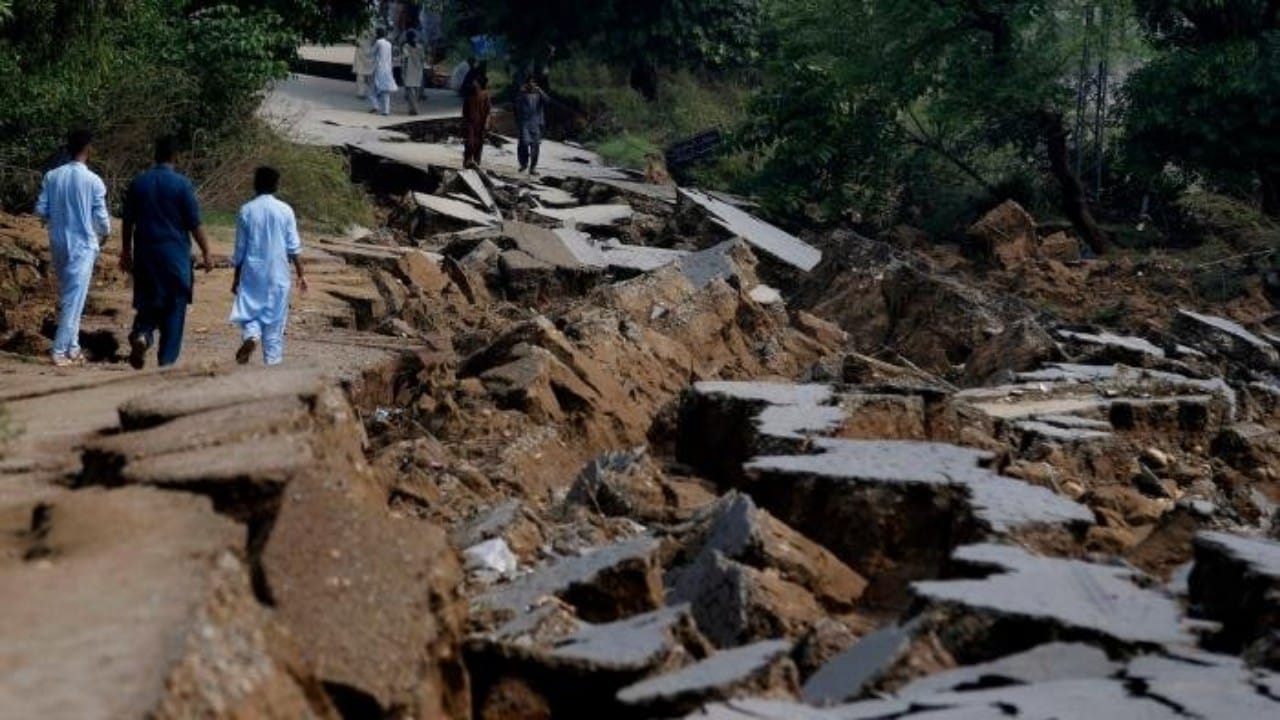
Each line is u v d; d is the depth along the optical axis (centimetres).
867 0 3431
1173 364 1811
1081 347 1892
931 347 2077
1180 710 686
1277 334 2572
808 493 991
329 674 615
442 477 1120
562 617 791
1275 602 798
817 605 871
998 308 2102
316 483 696
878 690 729
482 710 729
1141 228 3416
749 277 2238
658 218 3192
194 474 683
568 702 735
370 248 2317
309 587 648
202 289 1923
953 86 3334
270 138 2811
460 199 3131
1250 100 3294
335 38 3000
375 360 1531
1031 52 3306
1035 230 3114
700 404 1227
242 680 529
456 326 2034
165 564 586
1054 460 1288
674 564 954
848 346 2097
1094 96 3500
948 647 769
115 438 763
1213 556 864
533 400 1305
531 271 2364
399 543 689
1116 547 1035
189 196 1417
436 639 669
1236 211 3278
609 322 1603
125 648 505
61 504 672
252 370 887
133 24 2452
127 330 1617
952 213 3472
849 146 3481
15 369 1387
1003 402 1492
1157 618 797
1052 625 766
